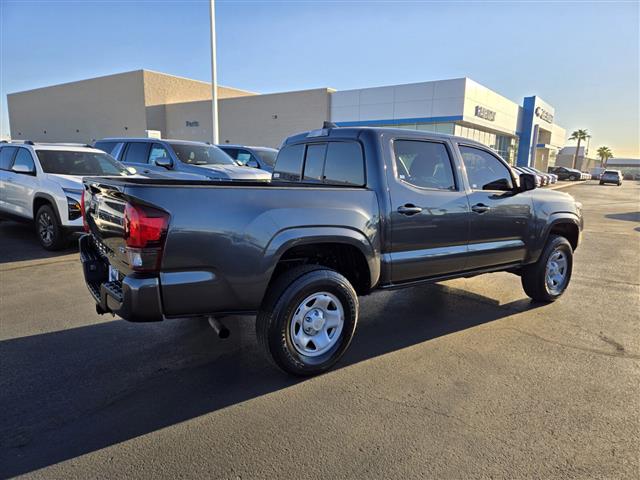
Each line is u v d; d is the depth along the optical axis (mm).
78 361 3705
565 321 4844
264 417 2949
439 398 3215
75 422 2861
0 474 2375
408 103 31422
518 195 4828
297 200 3266
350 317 3578
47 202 7582
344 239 3445
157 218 2771
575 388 3379
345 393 3271
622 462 2535
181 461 2508
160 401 3129
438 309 5184
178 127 44344
